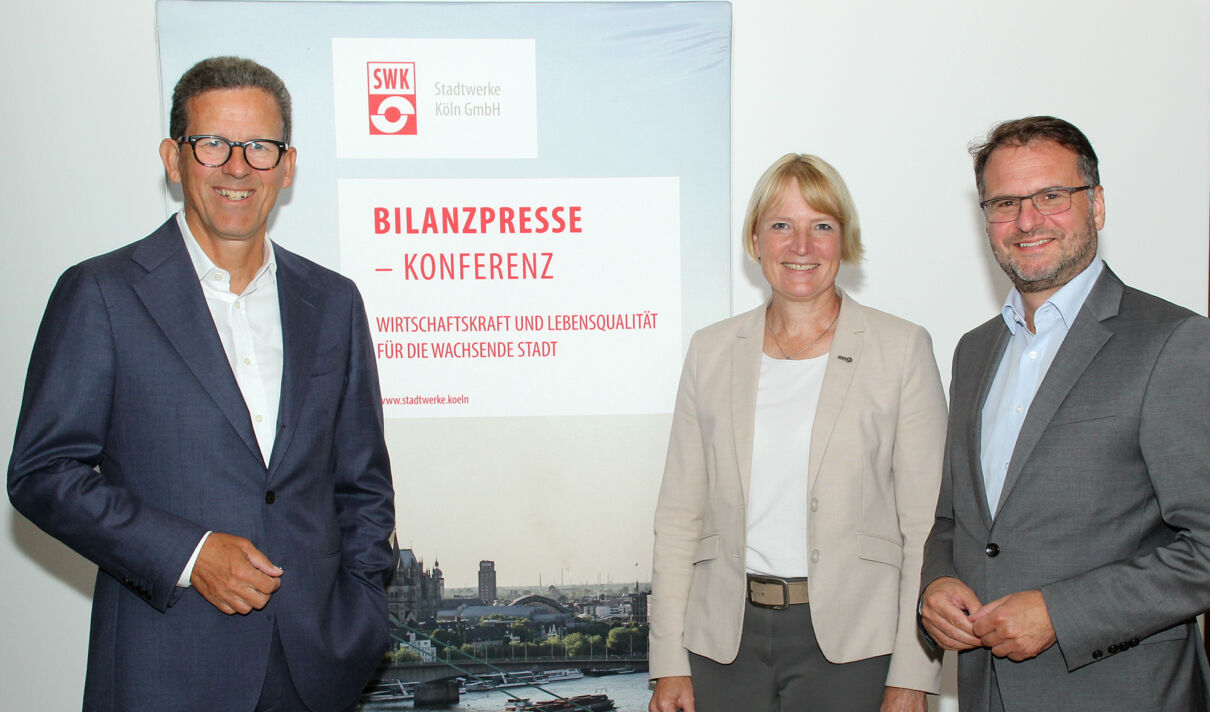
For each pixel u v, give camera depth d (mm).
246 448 1496
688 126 2285
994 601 1414
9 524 2291
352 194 2254
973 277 2369
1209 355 1309
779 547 1686
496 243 2283
